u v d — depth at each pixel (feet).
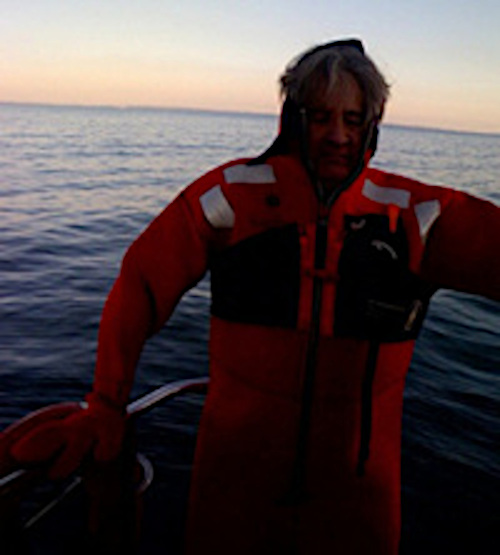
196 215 3.79
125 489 4.37
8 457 3.64
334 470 4.09
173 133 348.59
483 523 12.29
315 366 3.89
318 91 3.49
